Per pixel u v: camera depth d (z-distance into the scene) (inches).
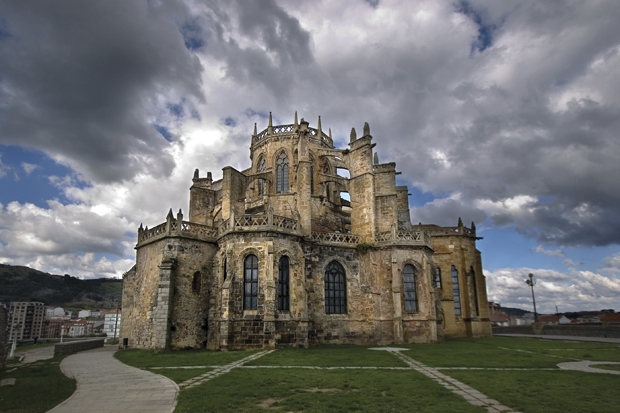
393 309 1744.6
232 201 1911.9
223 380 781.3
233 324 1441.9
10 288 7598.4
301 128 1918.1
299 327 1533.0
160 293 1497.3
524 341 1876.2
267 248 1505.9
